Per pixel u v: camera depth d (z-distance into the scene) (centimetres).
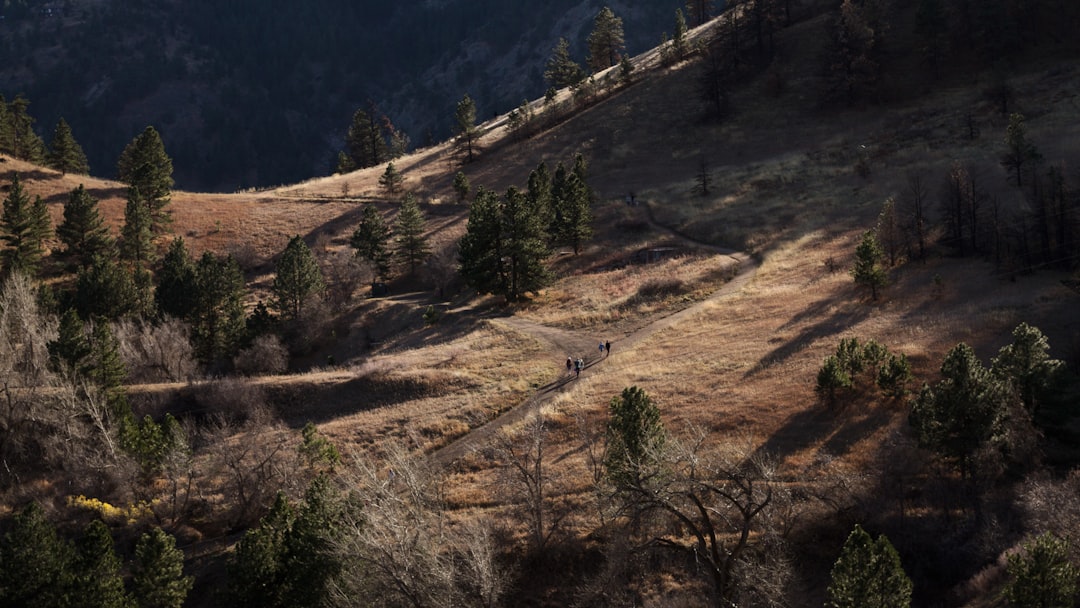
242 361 6512
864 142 9906
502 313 7131
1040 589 2116
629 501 2858
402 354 6238
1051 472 3097
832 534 3131
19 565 3100
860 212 7662
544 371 5556
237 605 3188
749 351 5116
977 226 6119
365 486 3578
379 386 5450
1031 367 3303
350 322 7675
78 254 8675
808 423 4006
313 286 7425
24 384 5094
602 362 5541
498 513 3684
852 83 11281
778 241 7575
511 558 3338
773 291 6259
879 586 2334
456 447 4550
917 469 3400
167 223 10294
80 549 3256
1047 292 4866
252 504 4075
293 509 3550
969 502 3092
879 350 4244
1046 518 2622
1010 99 9544
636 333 6103
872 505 3153
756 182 9519
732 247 7894
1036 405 3272
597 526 3475
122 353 5953
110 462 4259
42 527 3228
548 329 6506
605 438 3703
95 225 8675
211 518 4088
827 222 7675
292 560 3114
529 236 7456
